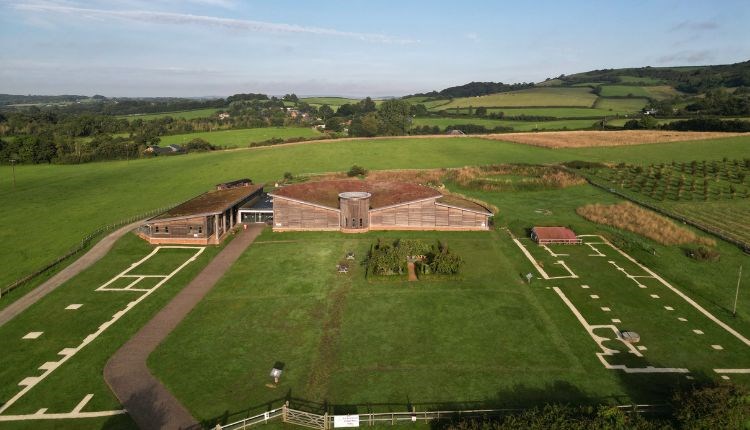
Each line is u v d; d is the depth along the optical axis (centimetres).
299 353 3603
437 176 10438
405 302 4425
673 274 5031
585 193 8888
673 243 5950
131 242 6247
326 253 5759
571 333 3875
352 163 12056
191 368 3409
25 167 12531
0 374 3334
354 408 3000
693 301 4431
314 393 3145
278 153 13288
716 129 15212
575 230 6575
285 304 4406
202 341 3772
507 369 3388
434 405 3011
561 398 3066
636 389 3155
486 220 6669
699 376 3297
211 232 6250
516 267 5262
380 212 6738
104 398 3072
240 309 4319
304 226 6731
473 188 9350
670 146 13038
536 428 2488
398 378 3291
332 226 6712
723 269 5150
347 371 3375
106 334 3881
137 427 2809
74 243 6353
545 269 5203
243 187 8362
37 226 7188
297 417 2873
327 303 4416
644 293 4600
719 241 6025
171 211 6562
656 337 3812
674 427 2689
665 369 3384
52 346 3700
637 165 11038
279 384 3234
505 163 11675
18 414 2919
